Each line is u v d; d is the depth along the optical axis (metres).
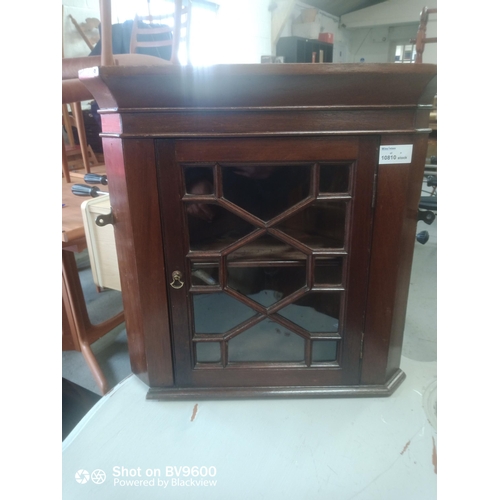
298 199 0.64
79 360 1.43
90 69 0.54
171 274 0.68
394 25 6.25
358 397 0.76
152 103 0.57
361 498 0.58
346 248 0.67
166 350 0.73
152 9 2.59
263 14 3.97
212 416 0.73
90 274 2.02
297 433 0.69
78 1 2.16
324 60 5.09
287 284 0.71
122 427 0.70
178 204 0.63
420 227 2.30
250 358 0.76
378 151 0.61
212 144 0.59
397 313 0.74
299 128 0.59
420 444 0.66
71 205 1.14
